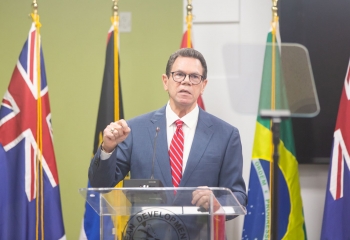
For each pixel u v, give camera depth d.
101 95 6.49
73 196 7.33
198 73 4.84
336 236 6.07
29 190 6.29
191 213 3.55
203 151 4.83
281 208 6.39
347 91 6.16
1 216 6.20
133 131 4.96
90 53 7.39
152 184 3.96
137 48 7.34
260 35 7.00
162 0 7.32
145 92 7.29
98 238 6.26
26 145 6.32
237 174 4.87
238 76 4.29
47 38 7.42
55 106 7.39
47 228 6.32
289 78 3.93
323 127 6.82
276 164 3.62
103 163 4.39
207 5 7.08
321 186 6.88
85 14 7.41
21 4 7.45
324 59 6.86
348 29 6.84
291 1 6.88
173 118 4.97
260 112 3.75
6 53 7.43
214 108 7.02
